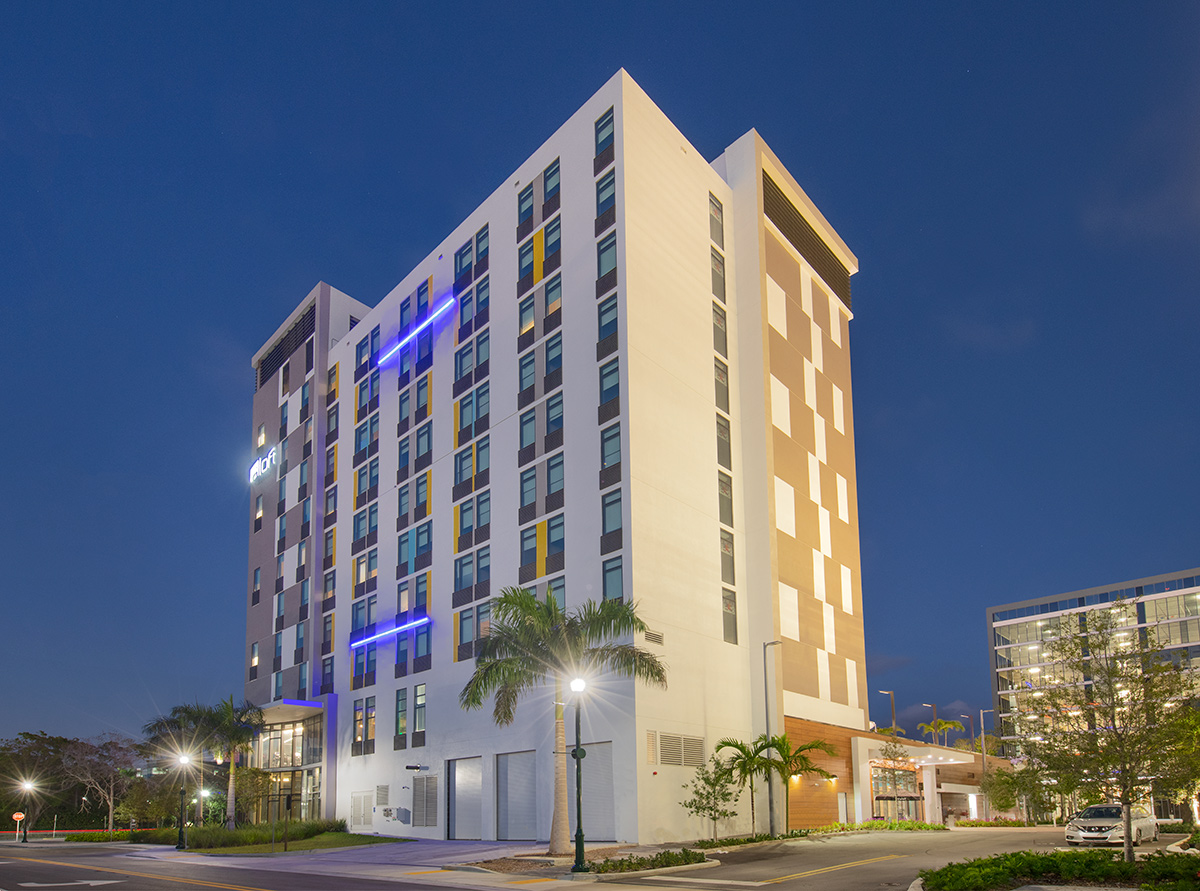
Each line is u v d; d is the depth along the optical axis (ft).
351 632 204.13
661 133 164.55
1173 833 148.87
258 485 258.57
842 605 191.01
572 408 152.25
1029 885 68.39
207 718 193.26
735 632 156.35
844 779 170.60
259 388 270.26
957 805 241.76
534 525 155.02
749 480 166.71
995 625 442.50
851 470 208.85
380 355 212.43
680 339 157.58
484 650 113.70
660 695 134.31
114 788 266.16
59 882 92.02
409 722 178.19
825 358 205.57
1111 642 76.59
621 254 148.97
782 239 194.29
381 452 205.46
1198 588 365.81
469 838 156.97
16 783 309.22
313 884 87.61
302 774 210.59
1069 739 74.23
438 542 179.52
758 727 153.28
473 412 176.76
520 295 169.68
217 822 213.46
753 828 147.54
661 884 83.25
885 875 84.74
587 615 114.01
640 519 139.03
